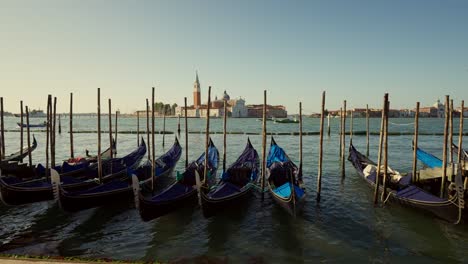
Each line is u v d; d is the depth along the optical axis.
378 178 13.71
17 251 9.93
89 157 23.53
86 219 12.59
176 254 9.73
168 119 162.25
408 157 29.36
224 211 12.66
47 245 10.37
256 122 123.12
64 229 11.65
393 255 9.63
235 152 34.44
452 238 10.70
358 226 11.78
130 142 46.47
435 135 55.81
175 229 11.61
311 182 18.77
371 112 162.38
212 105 179.00
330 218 12.59
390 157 29.42
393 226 11.73
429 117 182.00
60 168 17.11
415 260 9.34
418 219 12.28
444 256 9.56
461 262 9.22
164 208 11.77
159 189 17.02
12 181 13.36
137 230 11.55
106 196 12.93
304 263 9.15
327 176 20.36
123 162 19.83
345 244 10.36
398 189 14.02
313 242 10.51
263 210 13.49
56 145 41.72
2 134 20.80
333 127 87.25
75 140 48.94
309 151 34.25
